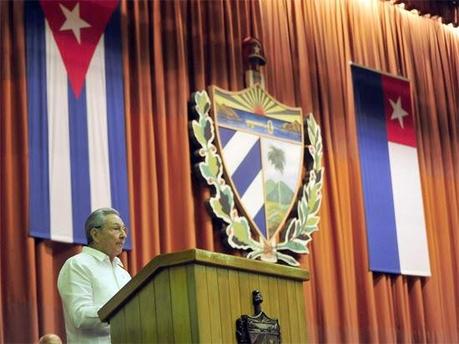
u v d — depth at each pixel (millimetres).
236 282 3680
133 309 3705
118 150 8742
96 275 4605
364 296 10602
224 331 3539
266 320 3709
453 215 12141
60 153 8281
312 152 10383
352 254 10609
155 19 9578
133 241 8602
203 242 9289
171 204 9188
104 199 8469
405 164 11625
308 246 10180
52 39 8570
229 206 9453
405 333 10914
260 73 10203
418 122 12141
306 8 11172
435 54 12734
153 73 9422
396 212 11273
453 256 11969
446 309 11633
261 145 9945
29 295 7652
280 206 9922
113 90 8906
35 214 7918
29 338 7559
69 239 8062
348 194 10820
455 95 12844
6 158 7941
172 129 9375
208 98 9641
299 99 10727
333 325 10141
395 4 12320
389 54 12008
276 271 3896
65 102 8477
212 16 10141
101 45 8930
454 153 12508
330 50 11250
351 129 11164
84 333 4383
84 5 8914
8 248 7742
